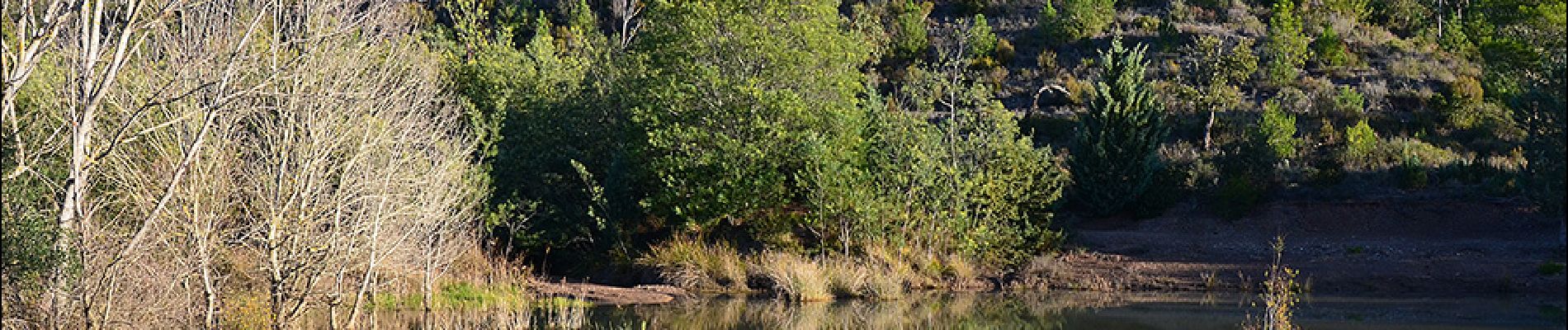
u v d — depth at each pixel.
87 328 12.21
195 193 13.45
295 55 15.41
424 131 18.58
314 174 14.90
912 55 48.75
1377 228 28.05
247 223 15.77
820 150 25.47
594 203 27.69
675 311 20.70
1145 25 49.28
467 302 20.17
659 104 27.39
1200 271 24.03
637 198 28.47
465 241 22.25
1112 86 31.08
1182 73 42.41
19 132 12.14
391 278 19.83
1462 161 31.33
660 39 28.59
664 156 26.72
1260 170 31.67
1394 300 20.27
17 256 11.09
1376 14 49.50
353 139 15.84
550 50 33.38
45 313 11.83
